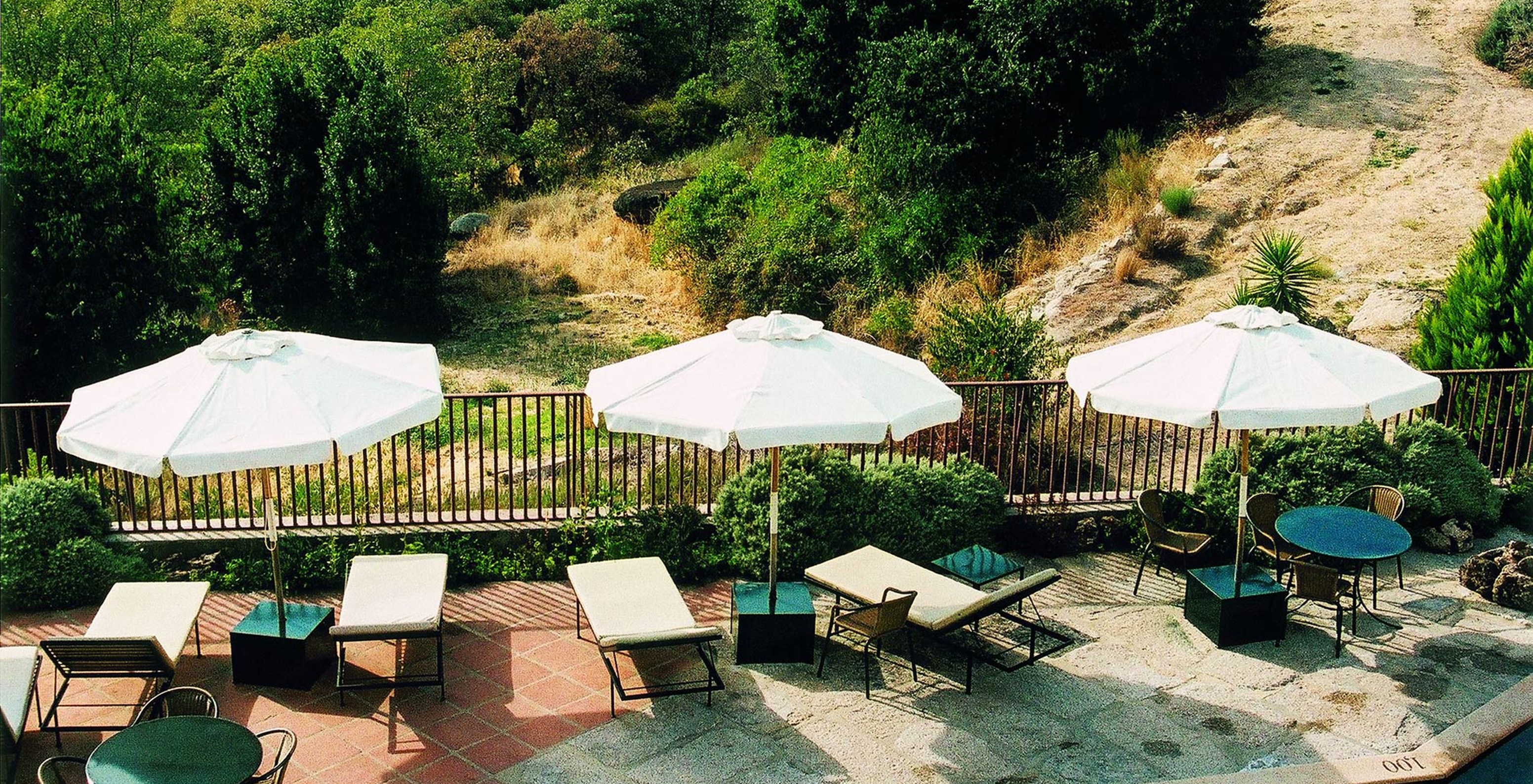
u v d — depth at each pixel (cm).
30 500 811
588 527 885
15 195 1466
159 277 1606
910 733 662
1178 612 832
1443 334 1147
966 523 897
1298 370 688
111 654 623
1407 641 784
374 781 606
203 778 509
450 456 891
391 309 1878
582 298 2070
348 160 1853
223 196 1912
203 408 586
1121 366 731
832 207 1995
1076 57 2003
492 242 2439
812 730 664
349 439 586
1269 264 1318
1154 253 1666
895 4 2384
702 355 678
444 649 760
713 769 623
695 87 3725
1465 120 1947
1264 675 737
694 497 925
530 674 727
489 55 3472
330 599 827
